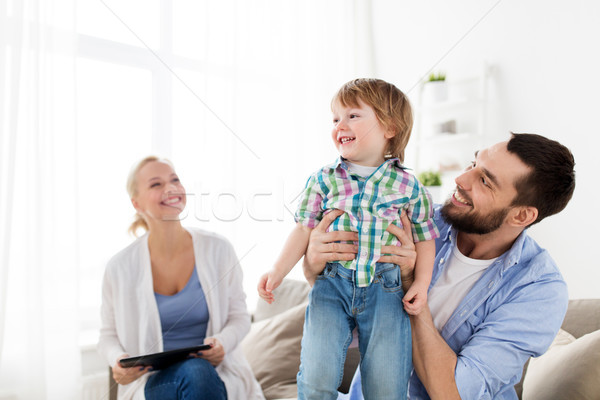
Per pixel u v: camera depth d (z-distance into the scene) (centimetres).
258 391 85
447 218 97
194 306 77
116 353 75
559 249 159
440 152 193
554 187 87
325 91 206
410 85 213
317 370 80
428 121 199
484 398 84
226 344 79
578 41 154
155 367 76
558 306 90
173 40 134
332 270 84
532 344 86
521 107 169
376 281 82
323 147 200
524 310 89
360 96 85
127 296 75
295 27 195
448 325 96
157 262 76
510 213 90
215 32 153
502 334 87
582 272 153
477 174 92
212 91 152
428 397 93
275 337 105
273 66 183
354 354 113
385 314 81
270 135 178
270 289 82
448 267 101
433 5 203
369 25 230
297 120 193
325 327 81
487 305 94
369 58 228
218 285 79
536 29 165
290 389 99
